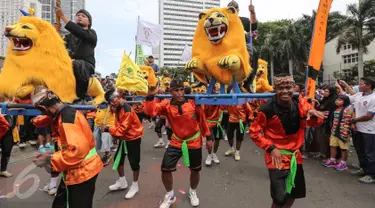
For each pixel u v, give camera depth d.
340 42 25.05
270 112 2.84
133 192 4.30
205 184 4.88
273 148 2.79
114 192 4.50
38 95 2.51
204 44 3.48
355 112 5.19
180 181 5.05
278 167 2.73
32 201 4.15
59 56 3.16
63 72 3.17
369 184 4.79
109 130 4.11
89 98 4.18
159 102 3.93
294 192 2.95
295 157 2.89
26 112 3.16
